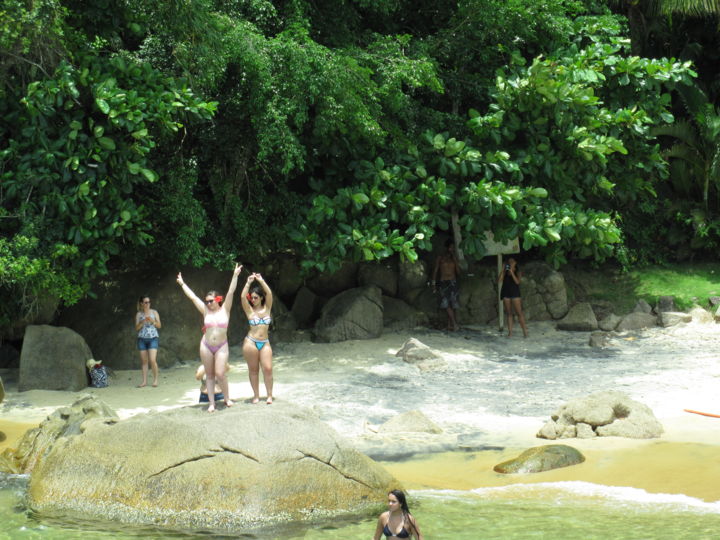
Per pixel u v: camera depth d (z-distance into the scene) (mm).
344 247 18141
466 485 10258
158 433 9805
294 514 9125
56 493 9711
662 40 26125
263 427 9703
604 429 12195
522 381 15812
